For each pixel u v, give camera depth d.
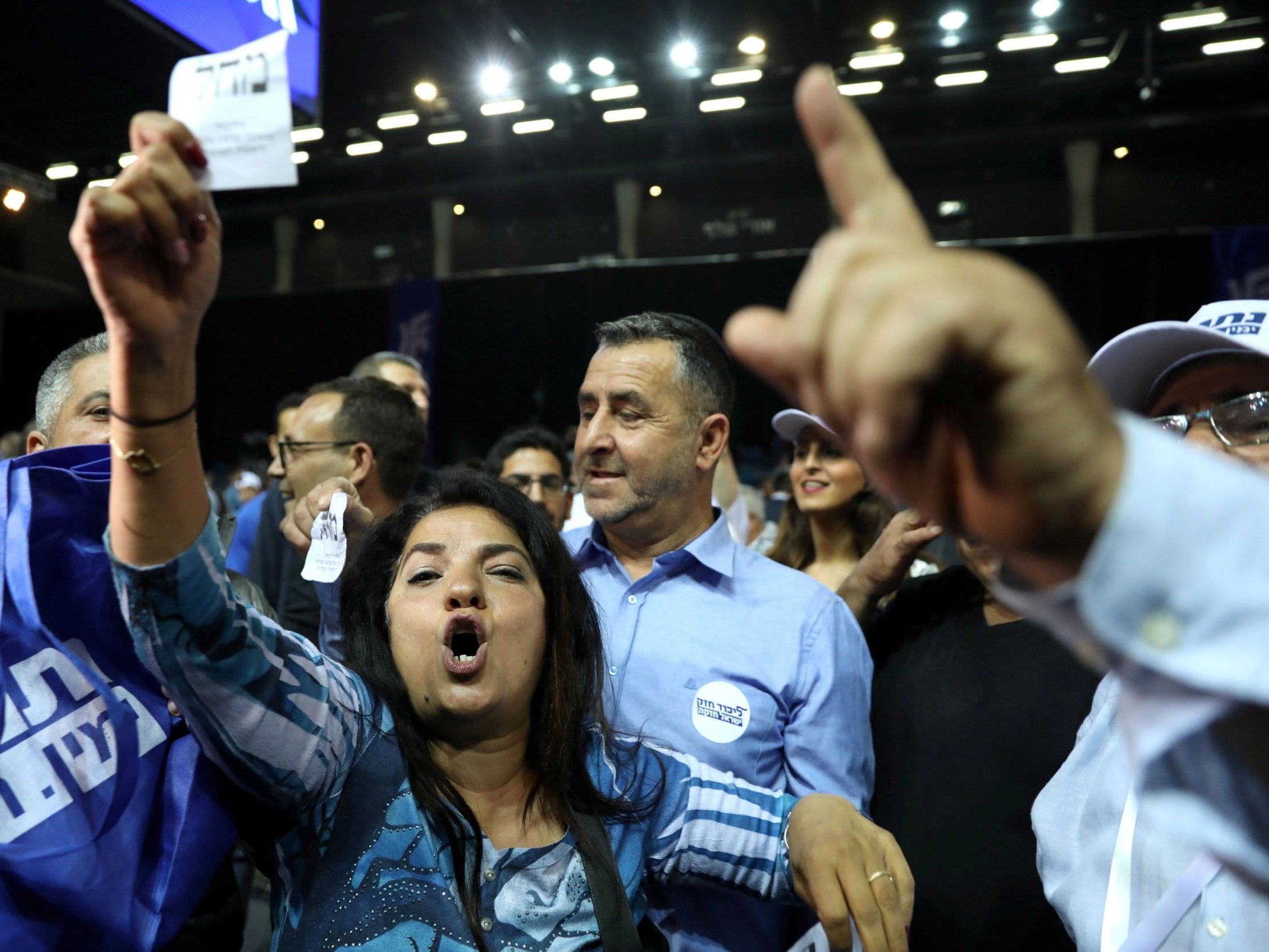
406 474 2.57
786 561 2.97
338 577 1.45
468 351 11.02
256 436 11.45
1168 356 1.02
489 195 12.48
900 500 0.38
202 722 1.02
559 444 4.04
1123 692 0.42
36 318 11.32
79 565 1.05
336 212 13.05
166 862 1.06
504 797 1.29
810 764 1.67
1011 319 0.33
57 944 0.98
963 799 1.67
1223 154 10.74
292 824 1.18
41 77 5.02
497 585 1.30
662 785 1.37
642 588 1.87
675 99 10.43
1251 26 8.96
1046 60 9.62
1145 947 0.93
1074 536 0.38
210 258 0.73
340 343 11.42
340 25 9.38
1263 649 0.37
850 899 1.18
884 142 11.14
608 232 12.48
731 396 2.01
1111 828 1.11
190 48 4.34
